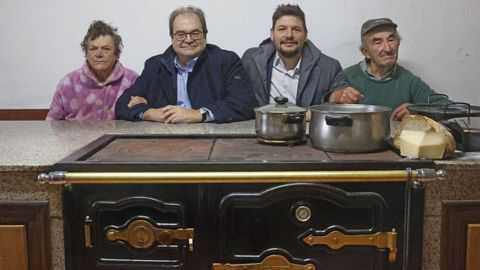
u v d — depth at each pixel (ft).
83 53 6.86
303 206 3.49
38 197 3.65
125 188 3.54
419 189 3.52
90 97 6.45
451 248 3.70
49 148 4.24
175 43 5.82
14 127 5.54
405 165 3.55
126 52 6.86
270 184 3.50
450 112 4.14
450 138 3.71
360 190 3.53
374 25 6.17
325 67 6.33
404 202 3.55
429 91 6.28
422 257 3.70
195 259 3.59
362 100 6.09
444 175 3.47
